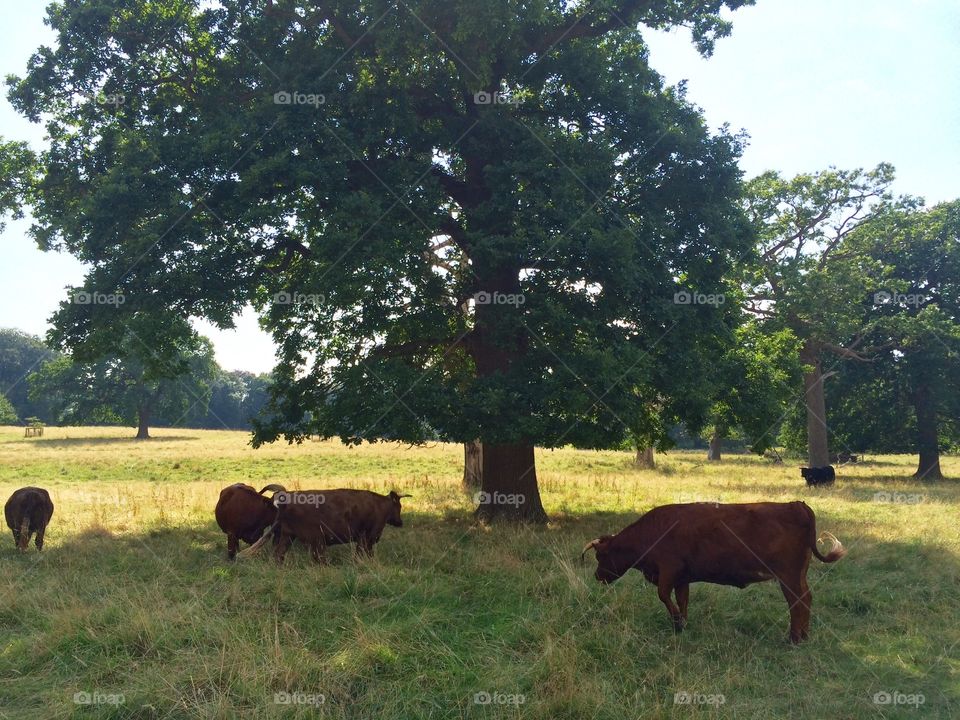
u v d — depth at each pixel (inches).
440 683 230.4
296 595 321.7
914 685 234.2
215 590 335.3
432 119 581.9
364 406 482.0
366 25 533.0
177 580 355.3
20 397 3693.4
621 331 522.6
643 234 511.5
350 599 322.3
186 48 584.4
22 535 432.1
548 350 502.6
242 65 574.6
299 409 555.2
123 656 248.7
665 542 293.9
